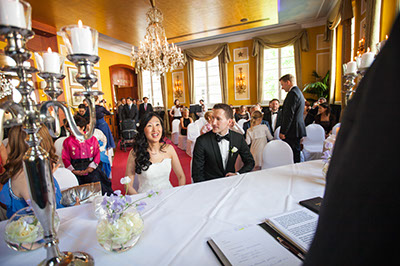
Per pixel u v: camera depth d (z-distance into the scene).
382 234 0.21
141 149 1.76
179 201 1.23
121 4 4.61
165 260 0.77
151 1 4.38
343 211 0.25
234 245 0.80
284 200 1.19
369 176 0.23
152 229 0.97
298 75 8.24
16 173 1.25
